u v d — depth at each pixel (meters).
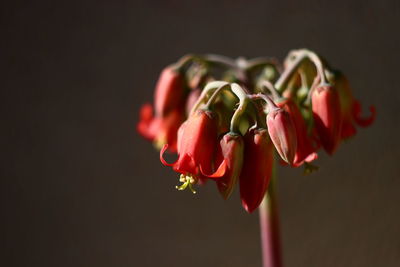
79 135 0.65
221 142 0.35
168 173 0.64
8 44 0.65
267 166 0.35
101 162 0.65
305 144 0.37
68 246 0.67
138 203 0.65
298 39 0.59
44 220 0.67
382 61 0.58
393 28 0.57
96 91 0.64
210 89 0.36
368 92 0.58
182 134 0.36
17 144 0.66
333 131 0.37
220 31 0.61
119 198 0.65
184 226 0.64
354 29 0.58
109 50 0.64
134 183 0.65
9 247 0.67
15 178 0.67
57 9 0.64
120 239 0.66
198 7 0.61
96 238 0.66
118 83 0.64
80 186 0.66
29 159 0.66
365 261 0.60
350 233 0.60
